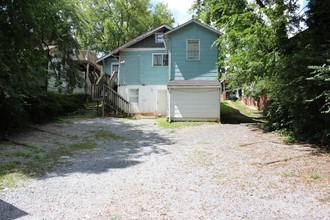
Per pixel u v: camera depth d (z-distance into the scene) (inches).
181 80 749.9
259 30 472.4
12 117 489.7
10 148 376.8
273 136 449.4
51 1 540.4
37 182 244.2
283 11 474.0
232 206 183.5
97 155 355.6
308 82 345.4
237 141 422.6
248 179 240.8
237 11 562.6
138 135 514.3
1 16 431.5
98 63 1135.0
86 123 655.8
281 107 448.8
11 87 423.5
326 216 164.7
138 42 893.2
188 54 767.7
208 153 351.9
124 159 332.5
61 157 340.2
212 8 676.1
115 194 211.6
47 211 180.5
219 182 235.6
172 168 287.1
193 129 565.9
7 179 250.7
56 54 682.2
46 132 512.1
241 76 525.3
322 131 364.5
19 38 470.3
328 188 211.0
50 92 696.4
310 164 278.4
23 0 443.2
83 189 224.5
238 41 534.0
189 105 684.1
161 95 884.6
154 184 235.0
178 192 213.3
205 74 761.6
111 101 842.2
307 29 438.0
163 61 886.4
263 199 194.7
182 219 164.7
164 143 436.5
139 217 168.4
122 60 903.1
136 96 890.1
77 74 745.6
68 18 632.4
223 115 882.8
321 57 332.5
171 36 768.9
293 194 202.2
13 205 191.6
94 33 1296.8
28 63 495.8
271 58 461.4
